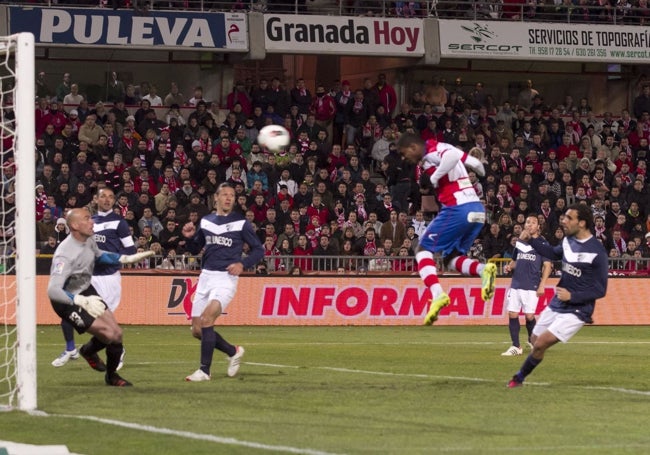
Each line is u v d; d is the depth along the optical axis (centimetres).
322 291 4772
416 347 3541
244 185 5306
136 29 5672
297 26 5916
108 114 5462
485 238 5144
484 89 6656
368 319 4812
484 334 4278
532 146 6059
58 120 5322
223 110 5997
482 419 1839
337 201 5288
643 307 5053
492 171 5653
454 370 2725
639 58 6325
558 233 5353
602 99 6819
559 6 6219
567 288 2267
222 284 2398
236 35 5822
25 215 1897
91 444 1563
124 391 2186
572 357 3197
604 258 2245
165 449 1524
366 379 2464
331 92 6028
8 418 1802
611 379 2533
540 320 2323
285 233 4928
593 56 6266
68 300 2123
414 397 2122
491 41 6153
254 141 5597
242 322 4681
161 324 4609
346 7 6066
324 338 3969
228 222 2395
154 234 4878
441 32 6100
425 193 5188
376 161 5897
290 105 5900
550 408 1989
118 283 2756
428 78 6556
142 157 5288
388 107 6056
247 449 1524
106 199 2781
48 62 5853
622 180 5972
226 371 2625
